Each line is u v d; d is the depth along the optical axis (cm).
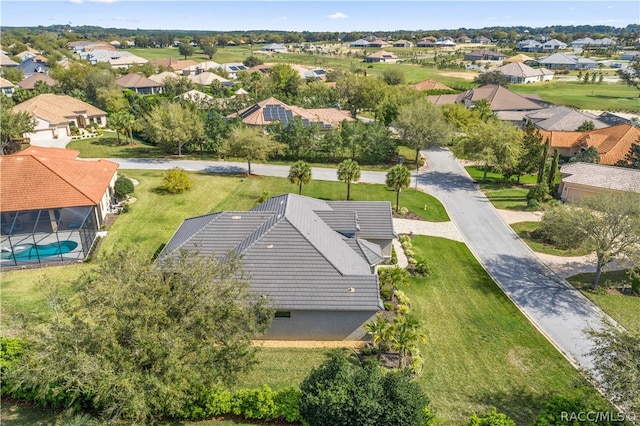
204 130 7281
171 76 13000
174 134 6762
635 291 3609
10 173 4131
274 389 2370
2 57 17000
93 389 1656
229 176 6269
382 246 3956
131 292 1817
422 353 2775
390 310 3219
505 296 3531
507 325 3133
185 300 1892
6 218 3956
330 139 7169
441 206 5506
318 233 3325
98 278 1933
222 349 1875
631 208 3453
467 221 5081
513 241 4588
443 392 2434
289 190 5778
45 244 3966
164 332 1717
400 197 5703
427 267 3797
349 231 3688
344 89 11250
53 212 4172
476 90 11206
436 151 8088
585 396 2103
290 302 2786
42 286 2225
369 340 2878
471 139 6481
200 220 3709
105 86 11088
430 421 1984
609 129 7494
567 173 5797
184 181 5497
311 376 2052
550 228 3916
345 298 2814
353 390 1923
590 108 11975
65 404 2042
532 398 2416
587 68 19438
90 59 18988
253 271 2938
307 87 12356
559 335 3039
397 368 2494
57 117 8238
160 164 6725
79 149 7400
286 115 8244
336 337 2878
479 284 3709
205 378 1794
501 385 2514
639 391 1786
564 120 8681
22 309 2980
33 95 10038
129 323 1708
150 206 5050
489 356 2780
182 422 2050
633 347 1984
